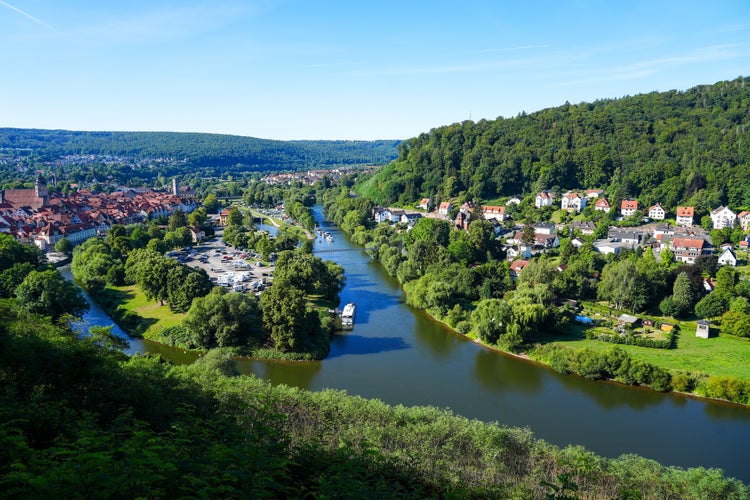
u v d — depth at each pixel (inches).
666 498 1760.6
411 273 5285.4
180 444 1123.9
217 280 5088.6
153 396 1593.3
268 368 3282.5
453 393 2960.1
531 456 1935.3
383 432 1904.5
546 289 4121.6
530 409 2785.4
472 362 3432.6
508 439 2027.6
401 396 2908.5
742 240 6402.6
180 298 4003.4
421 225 6865.2
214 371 2375.7
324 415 2074.3
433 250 5531.5
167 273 4165.8
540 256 5807.1
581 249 6151.6
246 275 5398.6
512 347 3582.7
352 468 1202.6
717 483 1796.3
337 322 4163.4
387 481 1453.0
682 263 5216.5
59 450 838.5
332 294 4633.4
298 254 5236.2
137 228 7180.1
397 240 6963.6
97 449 963.3
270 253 6353.3
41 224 7308.1
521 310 3725.4
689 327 3937.0
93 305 4458.7
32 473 764.0
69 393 1473.9
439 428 2025.1
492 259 5831.7
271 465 937.5
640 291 4217.5
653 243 6382.9
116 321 4057.6
